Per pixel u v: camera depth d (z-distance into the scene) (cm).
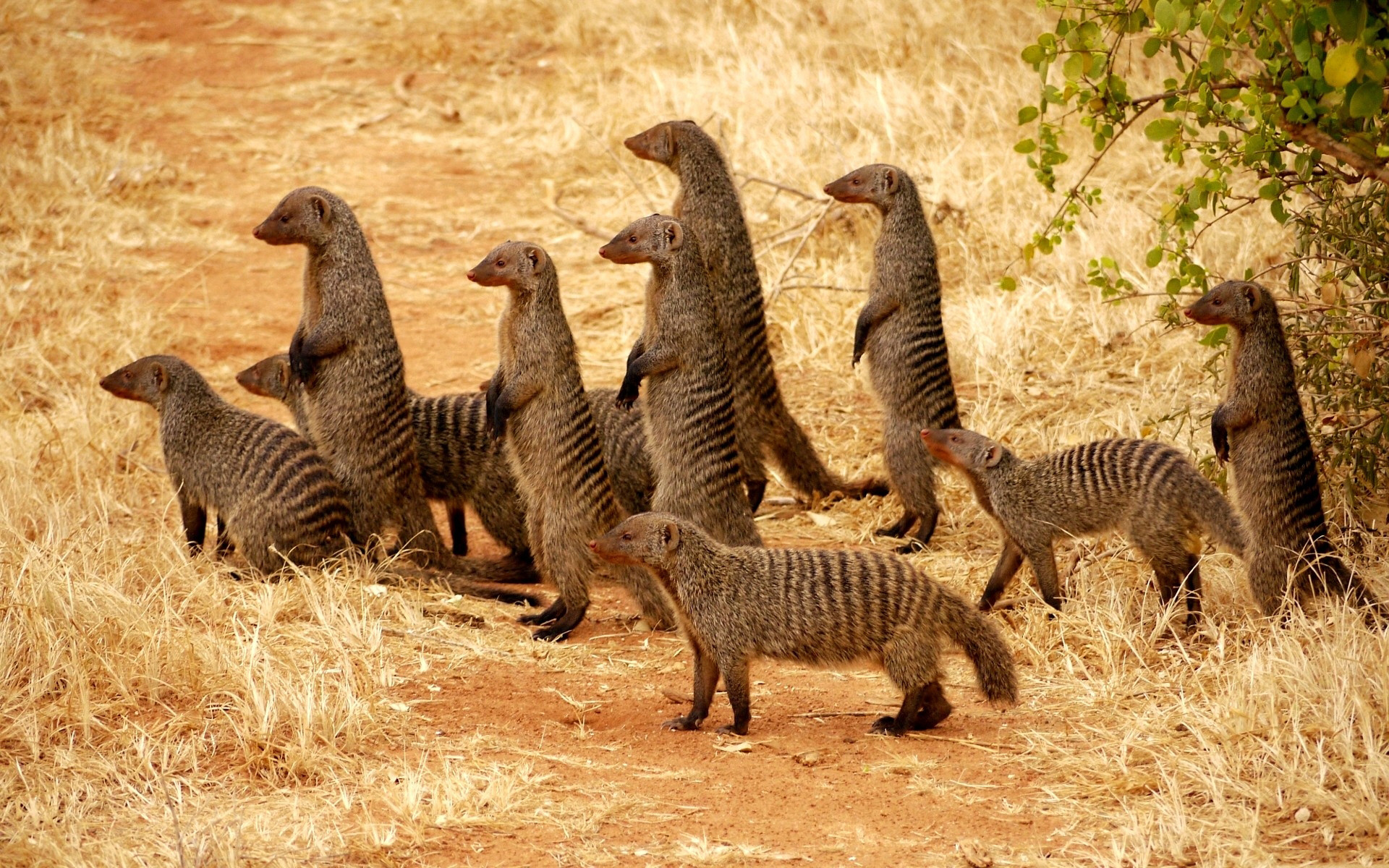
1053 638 1398
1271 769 1050
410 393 1802
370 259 1653
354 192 3133
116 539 1499
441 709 1261
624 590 1650
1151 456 1431
